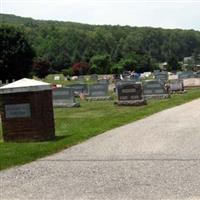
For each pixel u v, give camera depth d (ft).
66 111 99.66
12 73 308.60
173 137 47.83
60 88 114.73
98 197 25.96
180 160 35.50
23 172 33.58
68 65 519.19
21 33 312.50
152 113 78.02
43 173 32.99
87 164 35.55
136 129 56.03
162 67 562.25
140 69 495.00
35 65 375.86
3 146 45.52
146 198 25.30
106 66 445.78
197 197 25.11
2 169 34.96
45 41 611.47
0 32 305.94
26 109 48.16
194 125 57.36
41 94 48.55
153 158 36.73
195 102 99.96
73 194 26.86
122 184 28.73
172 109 84.12
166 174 30.89
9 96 48.44
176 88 152.87
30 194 27.25
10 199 26.27
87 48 624.18
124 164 34.88
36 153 40.91
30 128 48.24
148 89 131.85
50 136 49.39
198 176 29.96
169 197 25.30
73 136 51.42
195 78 224.94
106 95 138.10
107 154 39.50
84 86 154.61
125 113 83.56
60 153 41.27
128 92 110.63
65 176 31.73
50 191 27.76
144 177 30.32
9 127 48.78
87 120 74.79
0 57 304.09
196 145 42.29
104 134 52.85
